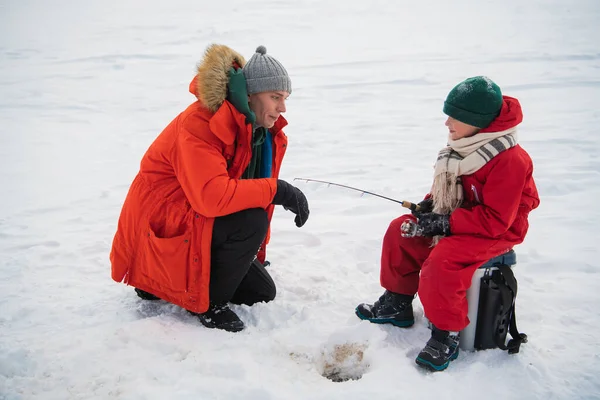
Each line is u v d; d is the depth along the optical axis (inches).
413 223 99.2
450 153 99.0
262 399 88.0
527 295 121.3
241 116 101.0
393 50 464.4
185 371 94.0
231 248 104.8
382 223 164.6
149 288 111.1
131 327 104.9
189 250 104.1
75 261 139.5
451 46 472.1
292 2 721.6
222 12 665.6
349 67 411.2
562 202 178.4
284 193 107.5
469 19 600.1
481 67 397.7
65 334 105.4
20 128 285.4
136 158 240.7
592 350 101.0
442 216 97.0
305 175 211.9
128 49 487.2
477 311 98.7
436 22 589.9
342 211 175.5
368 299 119.7
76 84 379.9
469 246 93.9
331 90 353.7
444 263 93.4
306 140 258.4
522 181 92.0
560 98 315.9
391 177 207.3
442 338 96.8
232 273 107.3
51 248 146.8
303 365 99.0
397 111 307.6
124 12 687.1
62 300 119.3
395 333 107.5
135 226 107.7
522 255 140.3
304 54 458.6
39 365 96.2
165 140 104.5
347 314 113.9
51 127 288.4
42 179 212.7
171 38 530.9
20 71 416.5
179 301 108.3
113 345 100.8
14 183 207.6
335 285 126.0
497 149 92.7
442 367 94.9
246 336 105.6
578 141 241.3
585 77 357.4
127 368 95.3
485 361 98.0
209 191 99.2
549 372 94.9
